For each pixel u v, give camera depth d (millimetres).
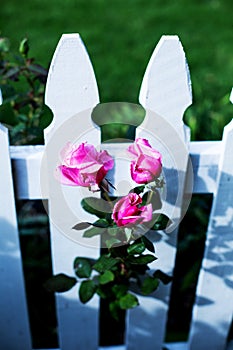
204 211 1649
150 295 1390
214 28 2979
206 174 1239
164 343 1557
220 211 1284
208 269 1373
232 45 2857
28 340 1479
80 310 1408
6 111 2139
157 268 1374
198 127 1787
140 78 2580
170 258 1355
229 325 1480
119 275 1317
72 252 1321
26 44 1406
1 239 1286
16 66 1427
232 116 1910
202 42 2869
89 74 1107
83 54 1087
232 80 2574
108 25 2967
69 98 1131
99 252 1326
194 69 2664
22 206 1626
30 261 1650
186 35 2920
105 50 2771
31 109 1548
